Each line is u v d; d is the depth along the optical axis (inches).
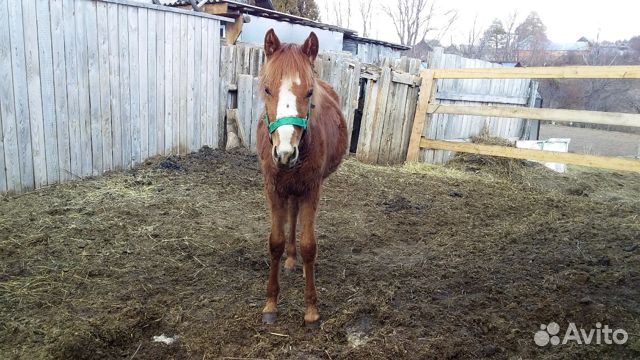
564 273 139.2
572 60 1114.1
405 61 319.9
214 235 163.3
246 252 151.9
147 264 138.8
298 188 106.3
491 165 303.1
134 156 235.9
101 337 102.6
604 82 773.3
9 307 112.2
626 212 215.5
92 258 139.8
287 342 104.7
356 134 331.0
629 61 1024.9
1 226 155.4
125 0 215.0
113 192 197.3
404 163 315.9
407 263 149.9
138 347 101.8
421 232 181.2
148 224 168.1
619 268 143.6
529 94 424.5
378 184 250.1
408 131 325.4
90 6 203.0
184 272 135.8
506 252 159.8
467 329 110.6
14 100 180.5
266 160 105.6
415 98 322.0
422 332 107.7
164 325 109.5
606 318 114.0
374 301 120.7
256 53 295.1
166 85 245.3
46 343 99.2
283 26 418.9
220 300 120.9
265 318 112.0
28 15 180.5
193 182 219.5
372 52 566.6
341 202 213.9
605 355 101.4
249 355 99.6
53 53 191.8
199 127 270.4
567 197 246.8
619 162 242.5
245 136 289.6
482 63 378.0
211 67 270.2
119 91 222.2
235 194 209.0
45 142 194.9
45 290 120.6
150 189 205.5
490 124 387.9
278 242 109.2
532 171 304.7
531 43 1412.4
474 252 160.1
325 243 164.4
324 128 116.3
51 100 194.2
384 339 104.5
